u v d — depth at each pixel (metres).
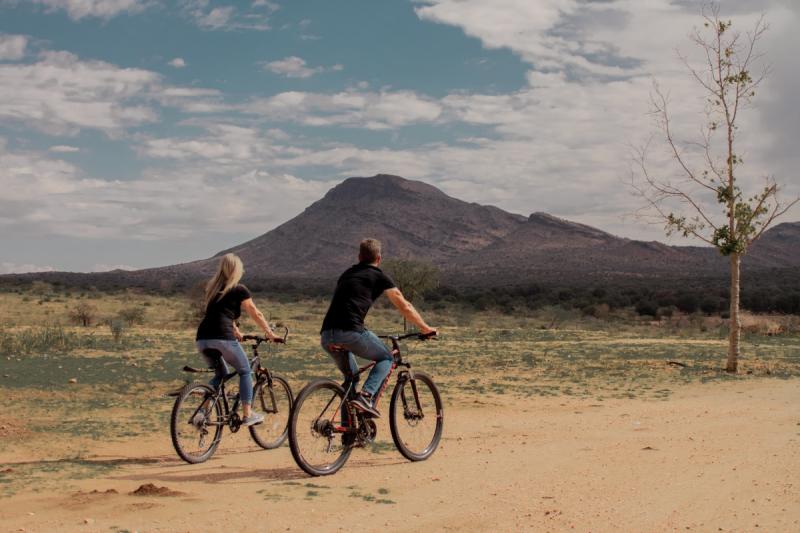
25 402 13.27
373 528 5.42
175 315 58.50
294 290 137.88
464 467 7.66
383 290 7.59
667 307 88.62
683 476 7.18
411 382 8.12
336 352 7.51
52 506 5.89
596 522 5.59
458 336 37.28
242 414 8.29
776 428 10.40
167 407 12.98
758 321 51.38
